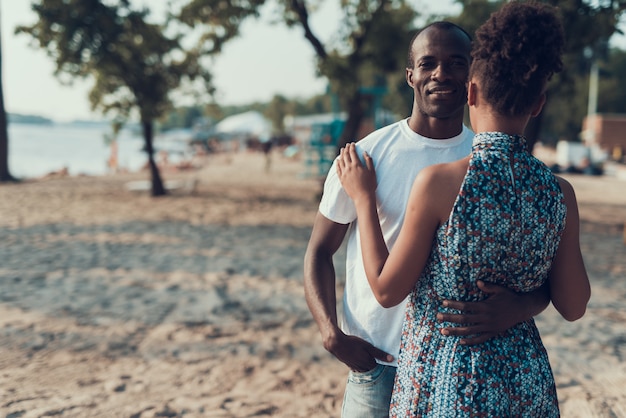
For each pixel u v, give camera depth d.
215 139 56.97
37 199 14.41
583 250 9.27
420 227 1.44
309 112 108.75
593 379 4.26
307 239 9.84
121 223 11.11
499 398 1.40
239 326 5.34
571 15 9.60
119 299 6.11
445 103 1.76
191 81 15.34
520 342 1.47
